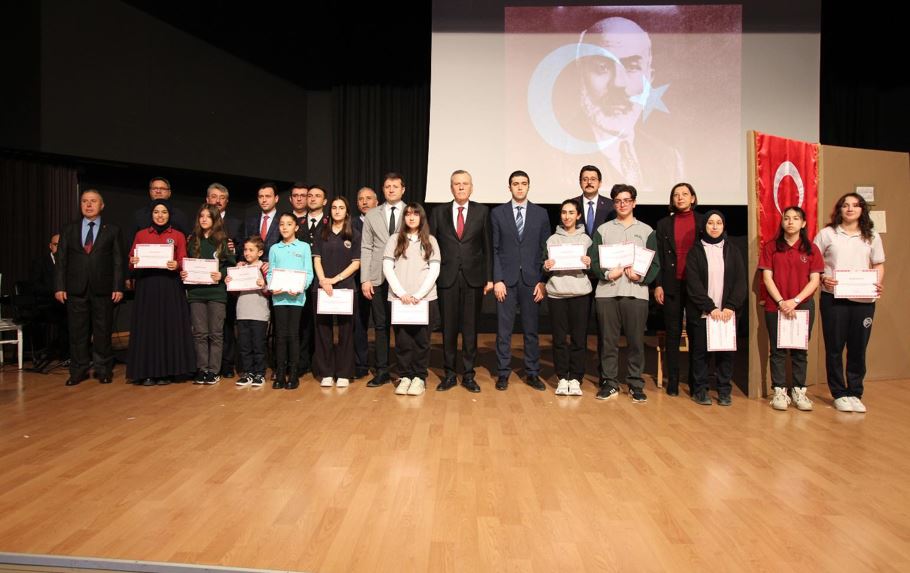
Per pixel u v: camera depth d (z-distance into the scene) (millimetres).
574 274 4141
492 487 2500
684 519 2215
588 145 6672
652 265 4004
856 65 7246
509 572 1840
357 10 7535
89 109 5914
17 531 2094
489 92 6723
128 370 4410
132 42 6199
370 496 2396
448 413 3672
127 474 2625
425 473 2652
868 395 4281
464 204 4309
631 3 6621
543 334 7957
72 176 6211
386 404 3885
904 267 4832
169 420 3482
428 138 7504
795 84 6543
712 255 3953
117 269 4543
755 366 4156
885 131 7270
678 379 4316
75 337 4465
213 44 6871
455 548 1982
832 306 3883
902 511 2299
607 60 6645
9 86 5594
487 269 4320
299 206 4949
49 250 5996
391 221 4410
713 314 3861
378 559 1910
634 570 1858
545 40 6688
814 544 2031
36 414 3607
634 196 4066
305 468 2703
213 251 4465
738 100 6578
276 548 1974
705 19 6578
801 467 2775
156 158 6430
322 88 7852
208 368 4500
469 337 4312
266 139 7418
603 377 4141
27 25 5598
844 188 4656
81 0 5820
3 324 5051
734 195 6566
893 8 7094
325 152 7852
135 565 1870
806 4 6504
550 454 2928
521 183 4309
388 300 4379
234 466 2725
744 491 2484
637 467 2756
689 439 3199
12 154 5773
